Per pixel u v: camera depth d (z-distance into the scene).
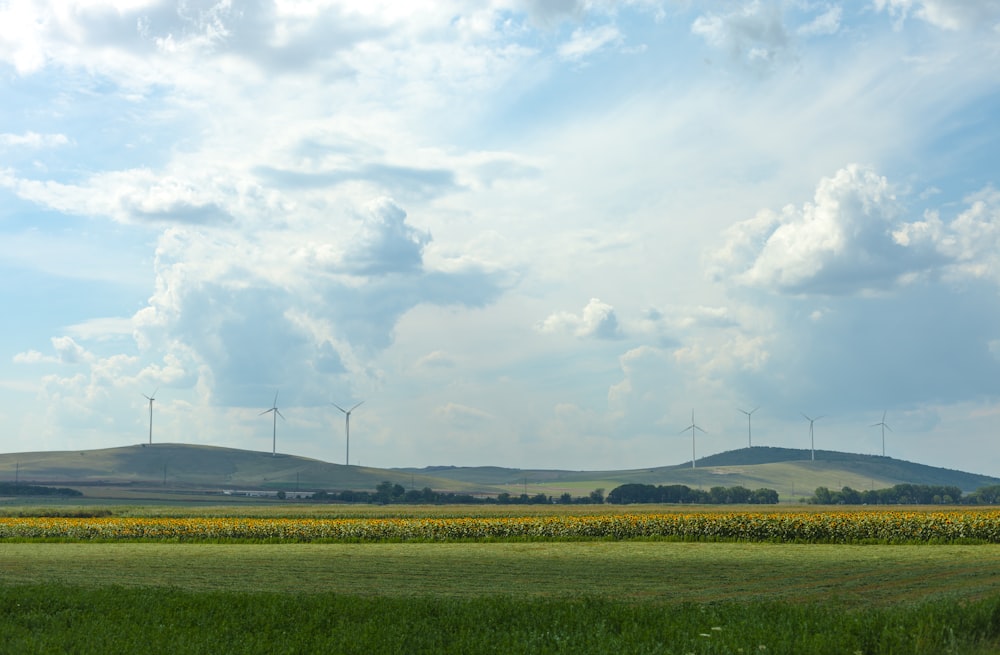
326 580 36.59
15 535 68.69
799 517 63.03
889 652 16.77
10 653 18.08
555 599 29.19
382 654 17.64
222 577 38.00
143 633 19.84
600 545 56.94
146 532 67.50
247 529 66.88
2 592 27.62
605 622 20.34
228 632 20.39
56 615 23.25
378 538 65.88
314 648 18.38
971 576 36.38
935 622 18.22
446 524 66.12
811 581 35.19
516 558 47.16
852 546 55.28
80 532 68.38
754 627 18.77
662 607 23.80
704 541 61.12
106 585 33.97
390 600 25.66
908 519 60.09
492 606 23.80
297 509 151.50
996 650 17.55
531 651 17.45
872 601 28.83
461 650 17.81
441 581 36.12
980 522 58.78
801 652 16.58
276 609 23.80
